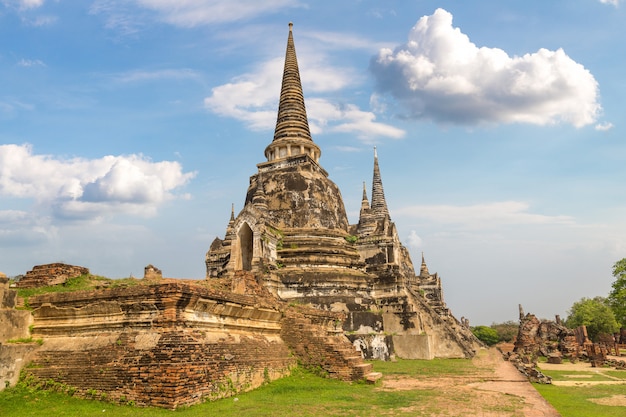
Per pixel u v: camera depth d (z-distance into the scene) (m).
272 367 19.70
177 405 13.49
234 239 35.28
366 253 45.66
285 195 41.97
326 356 21.56
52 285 20.20
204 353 15.20
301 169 43.19
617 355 52.78
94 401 14.30
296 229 40.44
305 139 47.12
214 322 16.81
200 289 15.59
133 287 15.39
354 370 21.03
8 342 16.06
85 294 16.09
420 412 14.23
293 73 49.97
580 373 31.34
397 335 37.31
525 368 26.41
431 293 78.12
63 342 16.23
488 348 53.59
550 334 55.84
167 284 14.90
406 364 31.44
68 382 15.05
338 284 37.56
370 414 13.85
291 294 36.56
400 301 38.19
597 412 16.11
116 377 14.45
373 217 56.38
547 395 20.36
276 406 14.54
